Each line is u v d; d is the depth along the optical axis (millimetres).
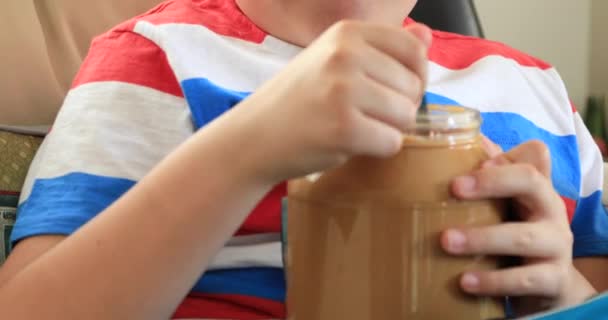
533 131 832
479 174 420
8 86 913
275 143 413
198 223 457
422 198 408
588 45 1969
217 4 779
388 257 410
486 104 822
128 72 693
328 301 427
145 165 641
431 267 413
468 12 1187
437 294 417
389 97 390
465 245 414
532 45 1925
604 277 772
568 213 794
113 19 1023
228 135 445
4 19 932
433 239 412
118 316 473
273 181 435
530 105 853
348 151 393
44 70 944
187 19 735
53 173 632
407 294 413
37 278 493
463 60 859
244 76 706
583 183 864
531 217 469
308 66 409
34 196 627
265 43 735
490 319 443
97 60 720
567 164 853
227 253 638
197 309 620
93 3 1014
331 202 419
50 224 590
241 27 745
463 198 415
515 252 445
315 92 395
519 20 1901
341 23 419
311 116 395
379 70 393
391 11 693
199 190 456
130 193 500
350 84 385
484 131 796
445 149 420
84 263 482
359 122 383
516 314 500
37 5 984
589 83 1981
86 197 607
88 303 474
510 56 892
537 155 483
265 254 640
